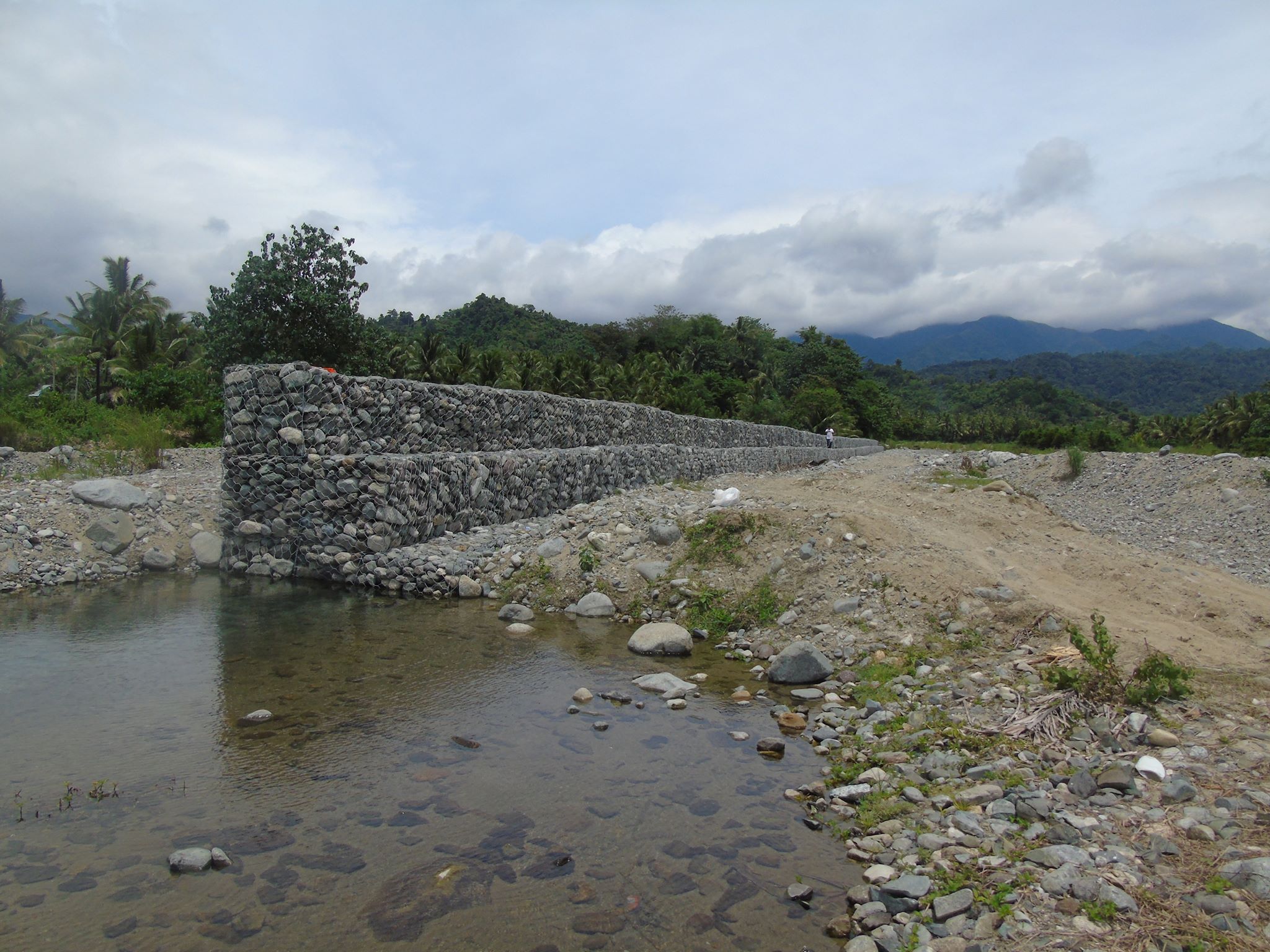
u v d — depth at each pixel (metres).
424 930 3.51
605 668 7.52
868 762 5.31
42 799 4.61
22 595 9.56
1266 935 3.19
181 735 5.59
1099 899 3.51
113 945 3.35
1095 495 20.08
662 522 10.61
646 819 4.58
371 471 10.66
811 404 60.59
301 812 4.55
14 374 39.00
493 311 87.31
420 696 6.54
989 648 7.18
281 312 23.89
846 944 3.47
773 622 8.55
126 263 44.50
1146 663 5.76
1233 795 4.31
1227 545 14.17
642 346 74.88
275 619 8.85
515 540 11.47
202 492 13.18
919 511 11.54
